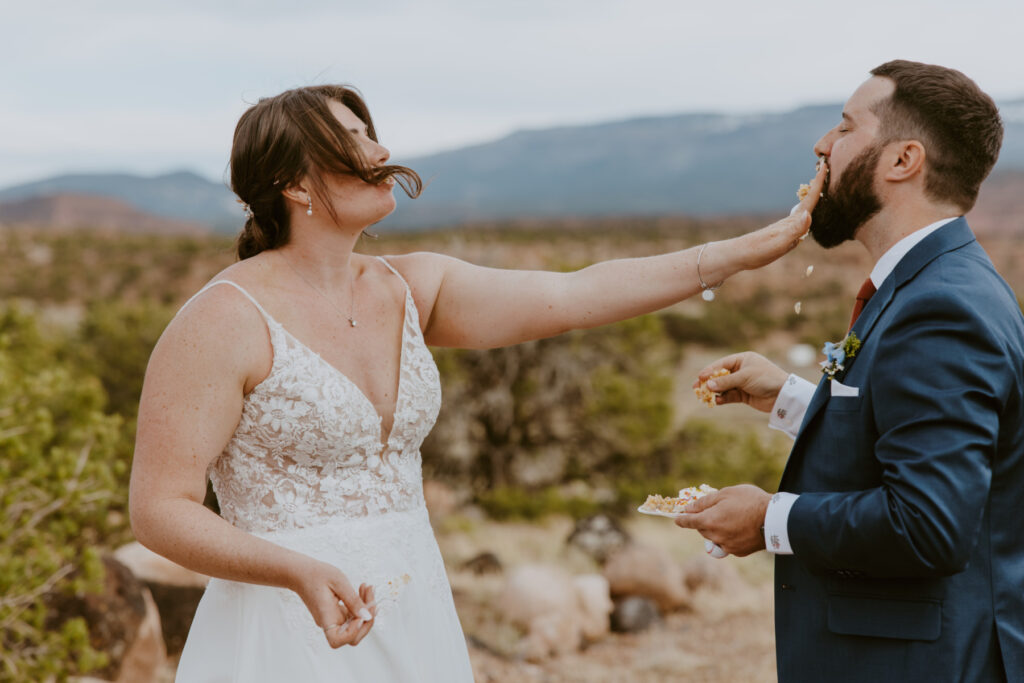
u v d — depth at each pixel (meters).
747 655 7.36
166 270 66.62
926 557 1.77
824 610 2.01
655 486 14.11
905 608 1.92
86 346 14.59
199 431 1.98
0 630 4.41
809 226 2.26
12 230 83.69
